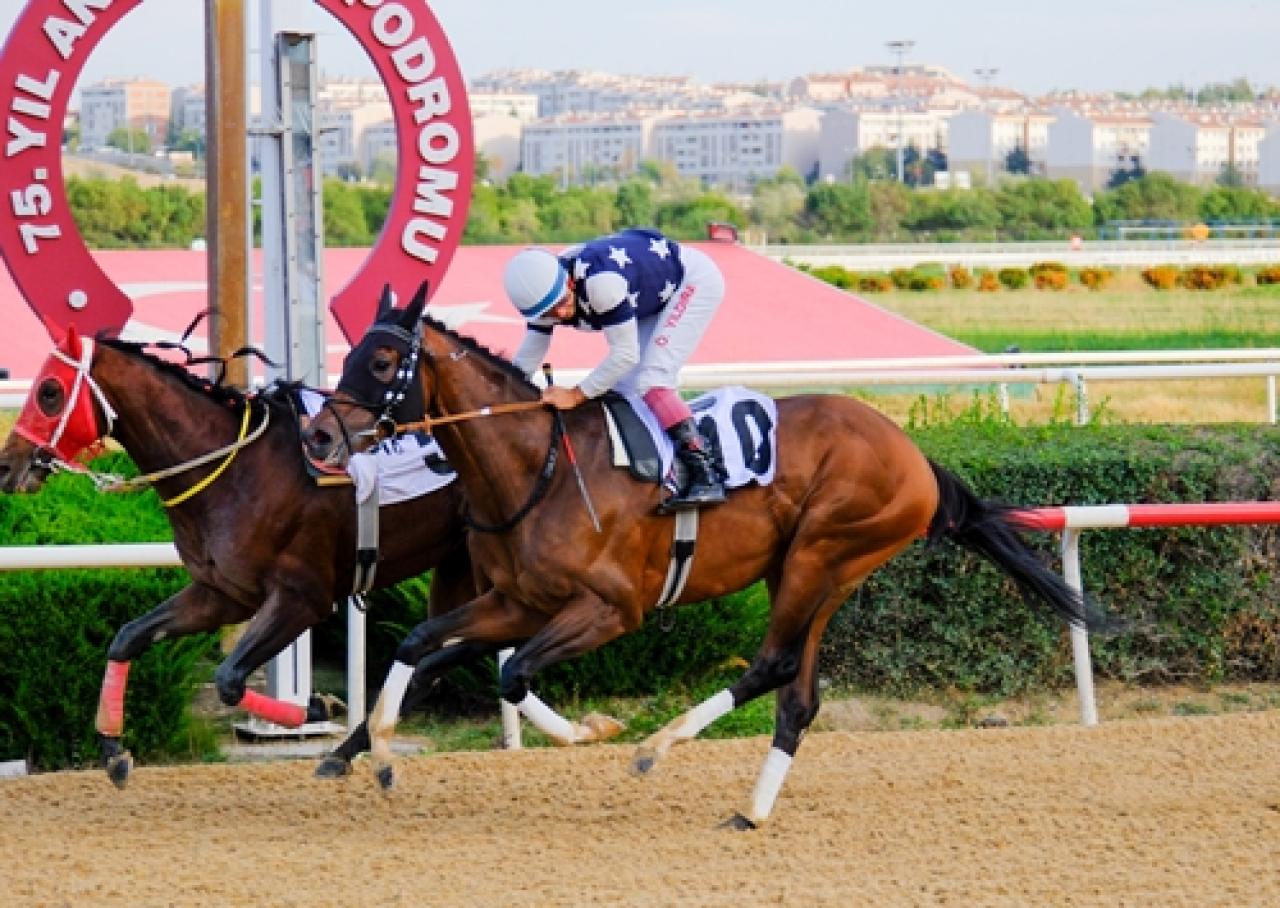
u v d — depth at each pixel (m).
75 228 10.36
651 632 10.59
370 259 10.85
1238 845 7.55
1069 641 11.03
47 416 7.88
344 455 7.45
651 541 7.89
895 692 10.96
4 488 7.88
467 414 7.71
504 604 8.02
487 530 7.88
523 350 8.02
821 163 187.00
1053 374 13.75
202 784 8.60
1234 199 99.69
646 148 187.38
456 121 10.93
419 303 7.58
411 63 10.79
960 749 9.28
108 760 8.22
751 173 160.75
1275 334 45.78
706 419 8.06
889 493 8.15
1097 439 11.57
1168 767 8.86
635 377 8.03
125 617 9.30
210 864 7.20
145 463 8.16
